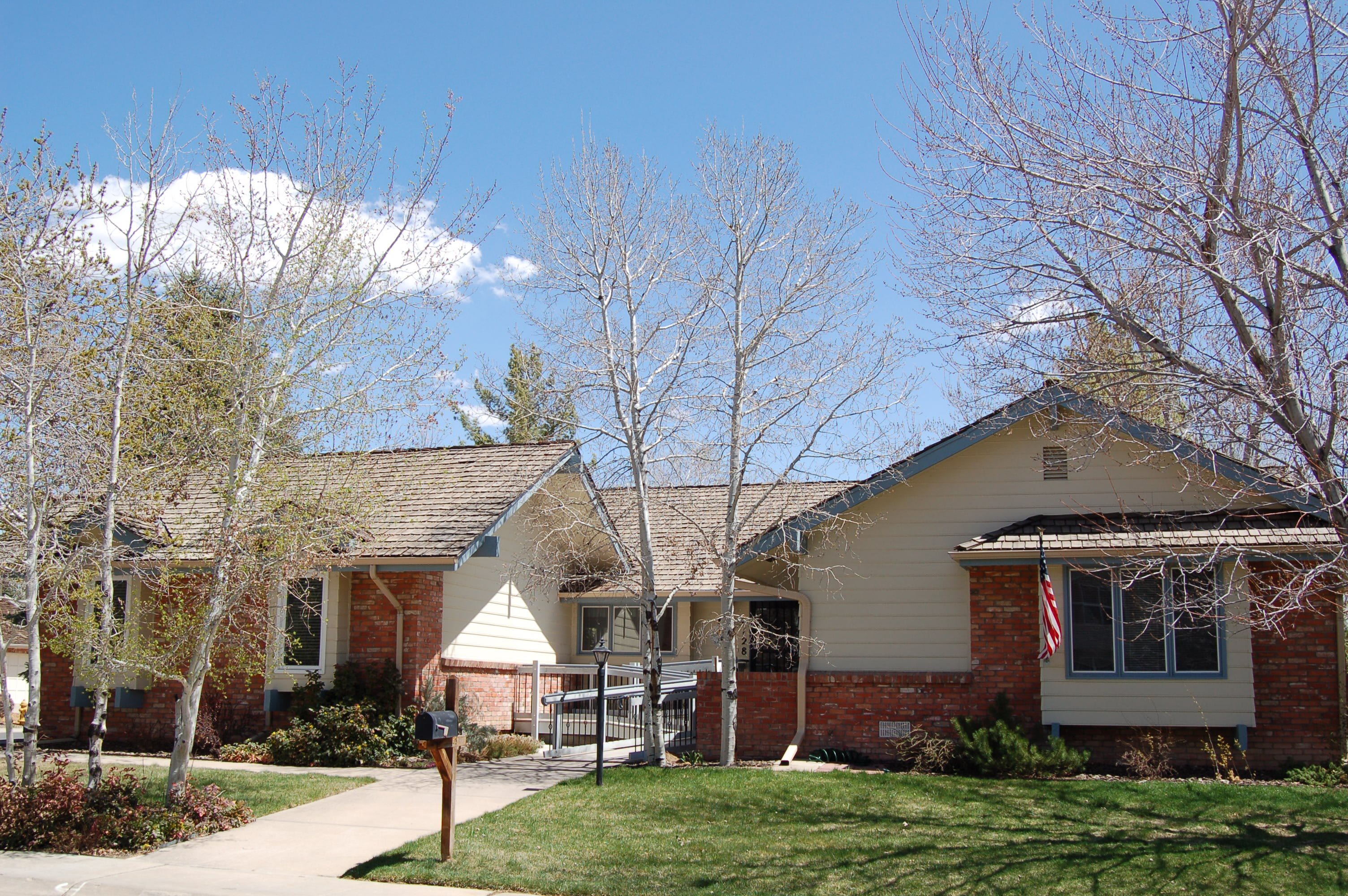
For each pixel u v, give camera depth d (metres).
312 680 17.58
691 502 20.30
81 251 12.40
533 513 20.08
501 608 20.36
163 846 11.27
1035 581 15.76
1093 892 9.33
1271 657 14.77
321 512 12.48
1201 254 11.92
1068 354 12.65
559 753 17.91
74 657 13.13
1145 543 14.23
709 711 17.00
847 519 16.72
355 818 12.48
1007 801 12.45
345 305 12.97
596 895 9.47
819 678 16.52
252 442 12.45
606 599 22.47
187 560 14.37
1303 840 10.64
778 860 10.33
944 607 16.42
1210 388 11.90
